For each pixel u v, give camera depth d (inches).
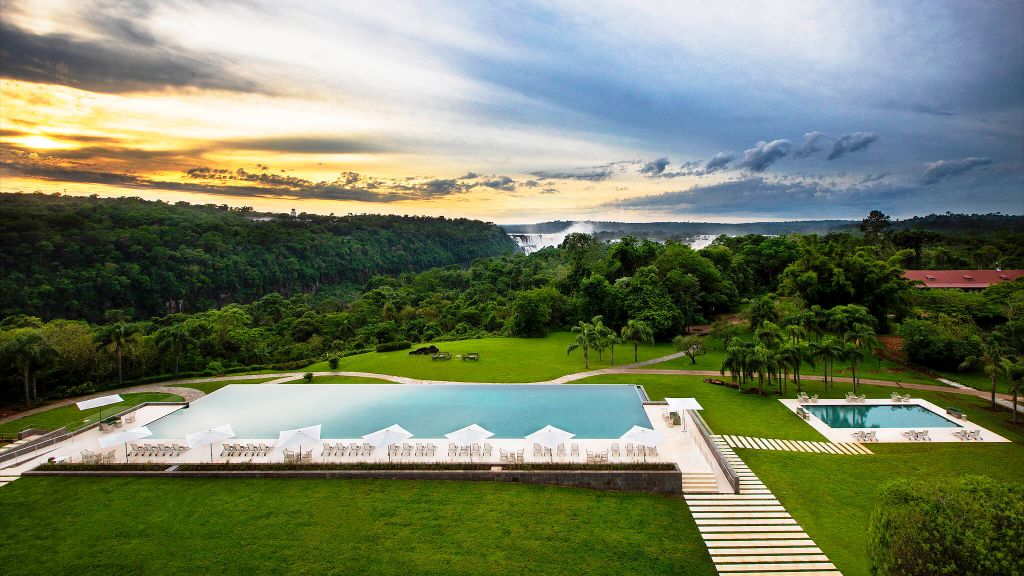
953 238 5639.8
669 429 1476.4
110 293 5236.2
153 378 2326.5
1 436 1612.9
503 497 1117.7
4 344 1968.5
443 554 928.3
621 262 3969.0
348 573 879.7
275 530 1002.7
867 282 2800.2
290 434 1278.3
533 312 3228.3
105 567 899.4
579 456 1273.4
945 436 1504.7
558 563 904.3
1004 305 2748.5
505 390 1923.0
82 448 1406.3
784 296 3230.8
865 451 1407.5
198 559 919.0
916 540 658.8
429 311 4475.9
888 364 2340.1
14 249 4825.3
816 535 987.3
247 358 2977.4
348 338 3698.3
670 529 1008.2
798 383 1931.6
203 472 1213.1
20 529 1012.5
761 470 1277.1
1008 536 619.5
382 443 1219.9
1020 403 1812.3
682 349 2484.0
